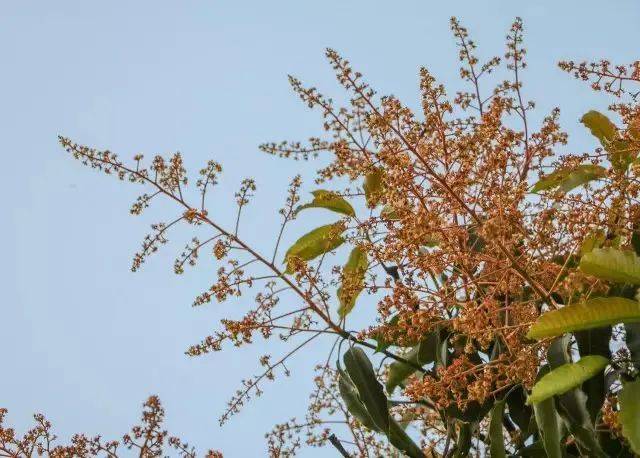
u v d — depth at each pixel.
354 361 2.62
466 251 2.50
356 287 2.55
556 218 2.45
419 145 2.49
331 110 2.55
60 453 2.55
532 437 2.59
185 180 2.64
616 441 2.43
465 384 2.44
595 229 2.43
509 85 2.57
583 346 2.42
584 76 2.52
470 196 2.46
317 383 2.76
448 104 2.47
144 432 2.58
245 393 2.62
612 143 2.58
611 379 2.39
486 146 2.46
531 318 2.45
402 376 2.69
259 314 2.61
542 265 2.46
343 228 2.56
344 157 2.54
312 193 2.79
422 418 2.74
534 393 2.32
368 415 2.62
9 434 2.55
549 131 2.53
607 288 2.43
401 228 2.46
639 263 2.35
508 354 2.47
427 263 2.48
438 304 2.50
